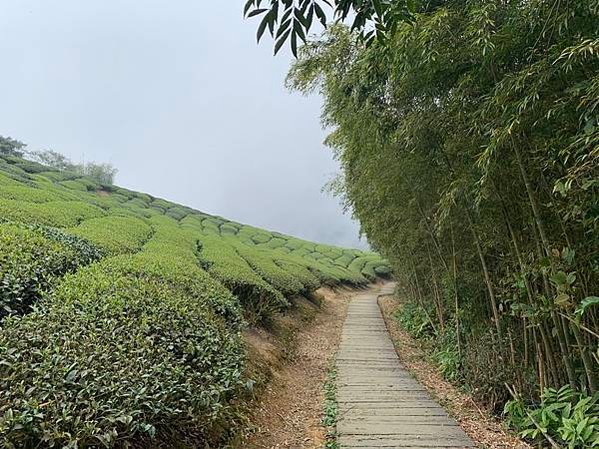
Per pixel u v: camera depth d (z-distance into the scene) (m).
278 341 6.65
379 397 4.59
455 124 3.48
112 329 3.01
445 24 2.77
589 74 2.38
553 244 3.28
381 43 1.95
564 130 2.66
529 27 2.55
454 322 6.07
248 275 7.42
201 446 2.80
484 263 4.35
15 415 1.82
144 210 17.73
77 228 7.29
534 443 3.24
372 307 12.80
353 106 4.40
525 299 3.85
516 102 2.48
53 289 3.71
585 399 2.83
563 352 3.19
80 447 1.92
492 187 3.47
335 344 7.76
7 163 18.00
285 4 1.61
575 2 2.20
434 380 5.40
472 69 3.00
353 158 6.15
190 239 10.73
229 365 3.60
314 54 4.63
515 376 3.95
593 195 2.57
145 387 2.37
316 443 3.53
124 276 4.39
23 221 6.26
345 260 25.67
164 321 3.46
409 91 3.53
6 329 2.66
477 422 3.83
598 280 3.05
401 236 7.09
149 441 2.47
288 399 4.69
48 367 2.22
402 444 3.32
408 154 4.30
